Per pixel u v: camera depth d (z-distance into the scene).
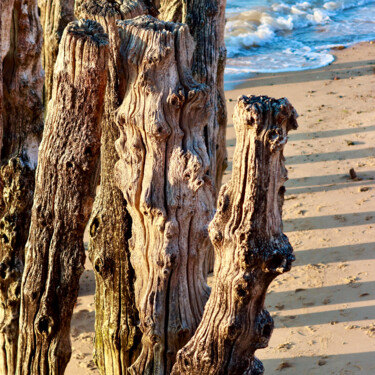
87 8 5.75
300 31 23.91
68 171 5.52
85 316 9.49
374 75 18.19
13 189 6.89
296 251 10.54
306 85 17.72
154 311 5.38
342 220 11.30
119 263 6.01
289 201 12.10
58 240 5.76
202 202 5.36
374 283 9.51
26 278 5.95
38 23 6.81
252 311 4.34
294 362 8.07
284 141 3.93
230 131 15.06
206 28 7.89
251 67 19.53
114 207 5.90
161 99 5.17
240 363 4.46
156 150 5.25
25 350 6.20
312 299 9.30
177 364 4.66
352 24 24.55
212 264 10.06
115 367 6.29
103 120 5.70
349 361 7.97
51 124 5.54
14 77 6.77
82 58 5.20
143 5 5.91
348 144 14.05
